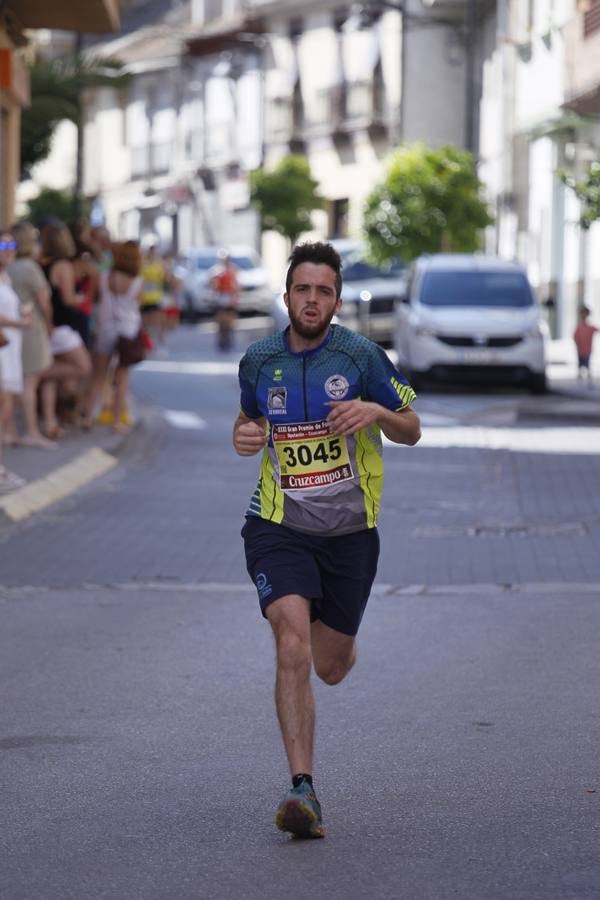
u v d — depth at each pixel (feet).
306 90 433.48
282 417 46.75
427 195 283.59
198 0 499.10
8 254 115.96
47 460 126.31
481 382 205.46
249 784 48.88
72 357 139.44
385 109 401.08
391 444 151.43
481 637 71.00
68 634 71.97
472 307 208.44
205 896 38.86
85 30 190.19
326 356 46.65
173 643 70.08
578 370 222.48
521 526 103.60
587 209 167.43
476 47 362.74
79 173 244.22
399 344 214.28
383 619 75.31
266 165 450.71
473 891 39.06
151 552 93.50
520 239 316.60
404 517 107.86
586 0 226.79
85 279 140.97
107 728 55.77
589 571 87.61
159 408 181.88
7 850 42.65
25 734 55.06
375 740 53.98
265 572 46.06
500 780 49.03
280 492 46.93
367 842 43.09
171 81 502.38
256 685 62.23
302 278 46.16
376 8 401.29
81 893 39.19
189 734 54.95
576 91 220.02
